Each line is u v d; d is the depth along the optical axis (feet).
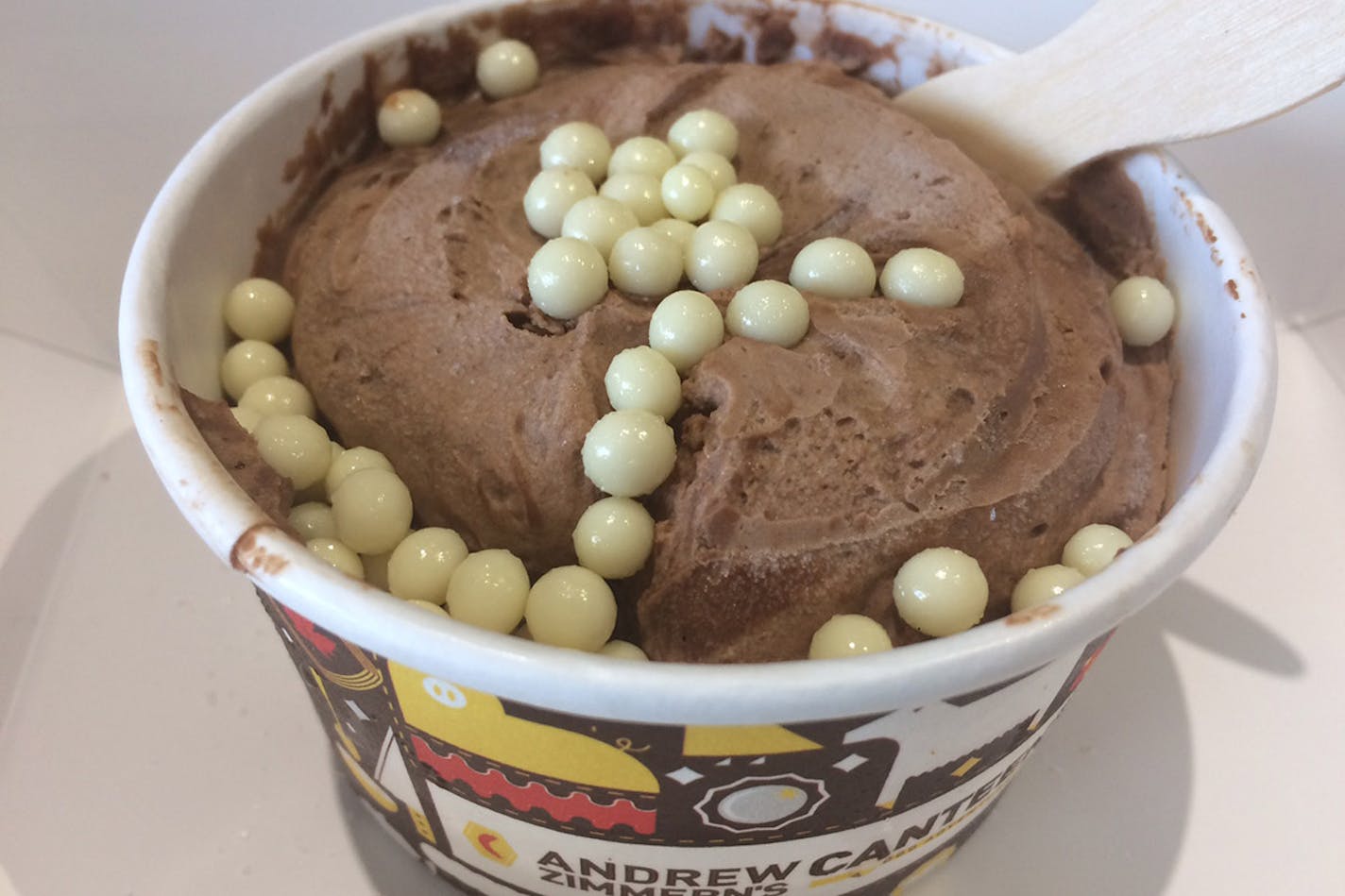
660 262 0.31
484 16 0.39
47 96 0.43
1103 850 0.35
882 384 0.30
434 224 0.33
